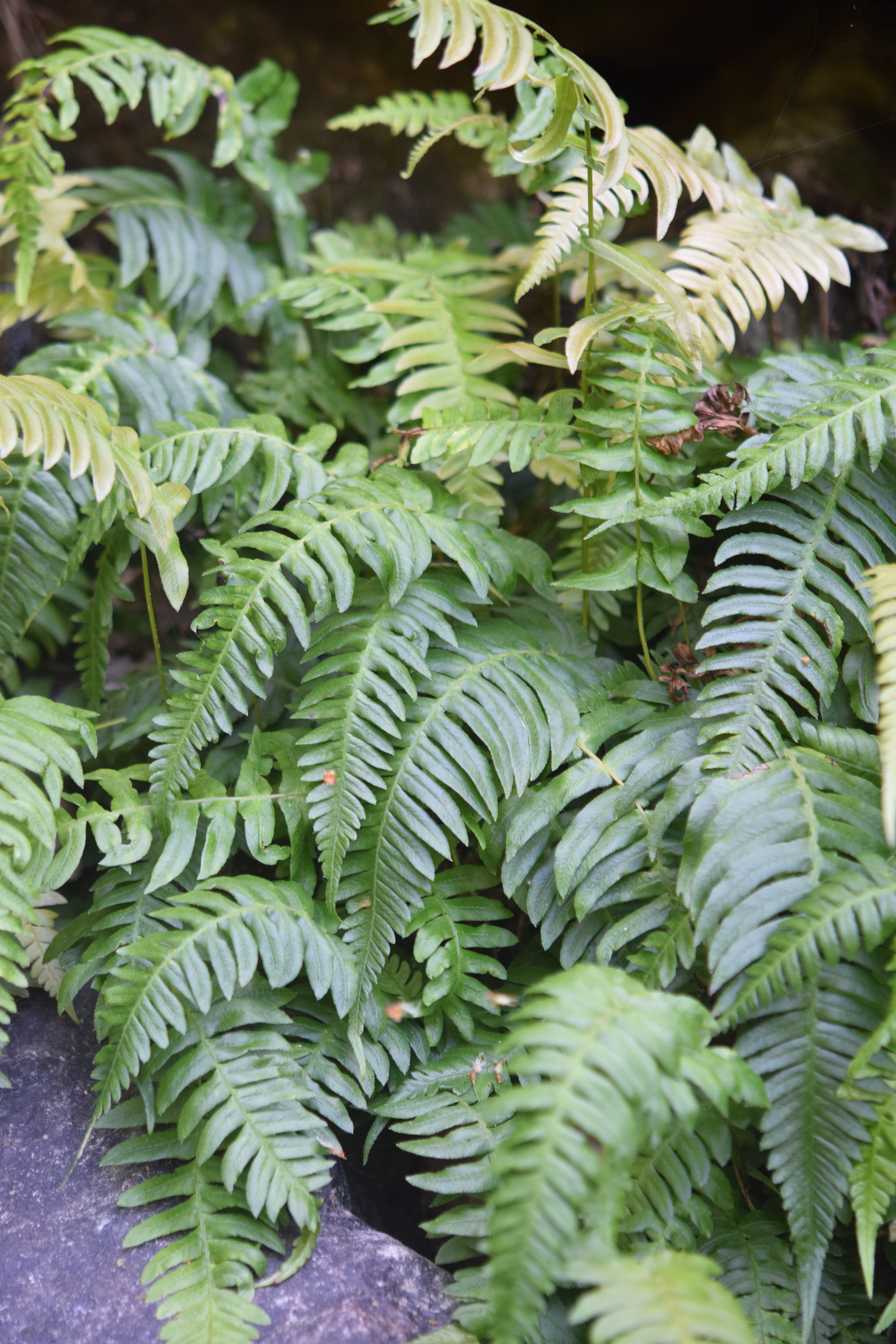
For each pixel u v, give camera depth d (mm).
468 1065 1253
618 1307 1102
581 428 1288
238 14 1827
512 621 1327
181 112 1481
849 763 1237
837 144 1547
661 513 1236
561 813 1275
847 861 1188
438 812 1246
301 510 1279
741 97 1623
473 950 1297
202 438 1316
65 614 1551
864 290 1527
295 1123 1218
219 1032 1242
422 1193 1329
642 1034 1133
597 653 1366
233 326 1523
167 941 1227
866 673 1257
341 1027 1262
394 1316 1191
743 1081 1148
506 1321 1093
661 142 1365
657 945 1219
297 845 1273
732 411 1284
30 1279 1205
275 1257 1215
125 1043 1212
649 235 1594
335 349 1509
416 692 1263
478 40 1723
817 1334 1191
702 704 1265
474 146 1553
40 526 1348
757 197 1400
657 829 1230
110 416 1390
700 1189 1212
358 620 1274
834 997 1180
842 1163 1167
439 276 1486
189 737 1255
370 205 1862
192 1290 1192
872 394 1248
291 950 1238
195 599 1538
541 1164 1102
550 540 1460
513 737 1260
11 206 1420
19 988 1316
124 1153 1235
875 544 1258
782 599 1245
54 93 1428
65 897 1353
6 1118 1264
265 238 1745
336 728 1247
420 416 1390
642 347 1277
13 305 1486
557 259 1329
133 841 1261
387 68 1843
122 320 1453
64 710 1274
